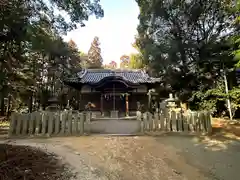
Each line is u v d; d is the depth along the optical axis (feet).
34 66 40.91
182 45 42.24
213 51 39.09
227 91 30.42
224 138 17.66
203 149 14.46
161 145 15.49
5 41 15.44
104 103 51.31
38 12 18.83
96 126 26.03
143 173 9.95
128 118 39.75
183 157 12.69
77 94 63.82
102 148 14.58
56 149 14.06
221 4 38.70
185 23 43.45
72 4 20.57
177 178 9.42
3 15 13.14
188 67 43.83
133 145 15.47
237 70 34.19
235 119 29.60
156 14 44.16
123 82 46.01
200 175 9.87
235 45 31.27
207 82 38.29
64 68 49.32
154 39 46.55
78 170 9.96
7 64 17.22
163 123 20.16
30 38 17.30
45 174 8.93
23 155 11.15
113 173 9.79
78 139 17.76
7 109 44.91
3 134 20.35
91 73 58.18
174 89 45.50
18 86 36.91
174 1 41.34
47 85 50.31
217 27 41.57
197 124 19.84
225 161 11.96
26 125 19.08
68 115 19.76
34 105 47.57
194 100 36.76
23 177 8.25
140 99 51.70
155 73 47.42
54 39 26.66
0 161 9.54
